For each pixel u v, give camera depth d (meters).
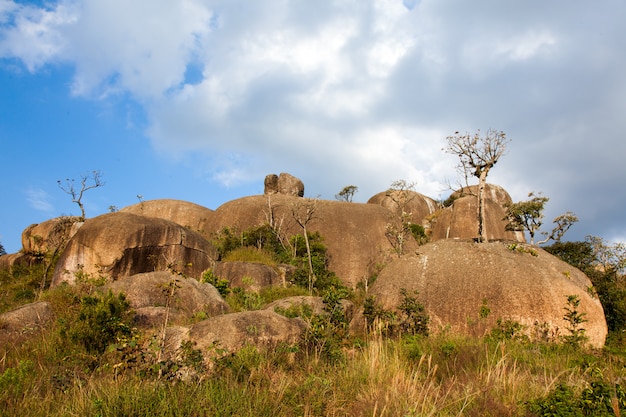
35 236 32.38
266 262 26.67
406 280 17.00
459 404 6.86
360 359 8.85
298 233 32.72
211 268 22.75
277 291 21.81
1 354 9.64
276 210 34.50
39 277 25.19
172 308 13.55
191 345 8.66
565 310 15.23
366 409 6.53
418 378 8.21
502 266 16.55
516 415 6.55
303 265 27.08
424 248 18.19
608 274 19.30
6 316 11.93
